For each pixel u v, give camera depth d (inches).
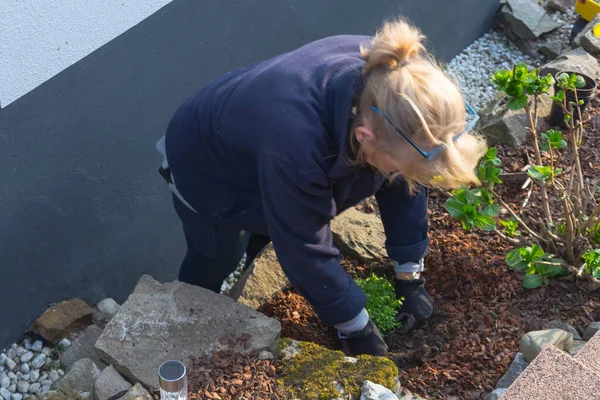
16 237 121.1
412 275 110.6
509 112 150.7
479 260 121.6
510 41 229.8
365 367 90.5
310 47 81.7
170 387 76.7
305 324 113.3
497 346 106.4
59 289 133.4
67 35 113.3
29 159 117.3
